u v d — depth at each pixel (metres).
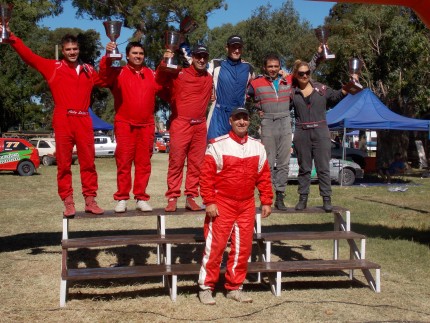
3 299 5.63
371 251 8.03
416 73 25.83
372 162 23.39
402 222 10.75
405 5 7.32
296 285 6.40
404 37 25.34
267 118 6.46
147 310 5.33
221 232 5.43
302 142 6.49
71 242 5.65
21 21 30.58
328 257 7.80
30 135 40.56
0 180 19.45
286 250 8.29
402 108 27.62
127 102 5.90
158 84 6.04
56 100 5.80
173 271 5.57
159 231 6.43
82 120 5.84
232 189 5.39
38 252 7.89
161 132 67.50
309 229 10.05
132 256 7.74
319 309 5.44
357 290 6.17
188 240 5.84
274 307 5.48
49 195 15.16
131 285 6.28
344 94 6.40
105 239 5.81
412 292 6.07
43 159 28.22
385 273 6.86
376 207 13.06
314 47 31.81
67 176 5.88
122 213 5.99
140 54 5.91
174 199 6.11
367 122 17.95
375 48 27.80
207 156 5.40
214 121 6.35
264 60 6.48
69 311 5.27
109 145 36.16
